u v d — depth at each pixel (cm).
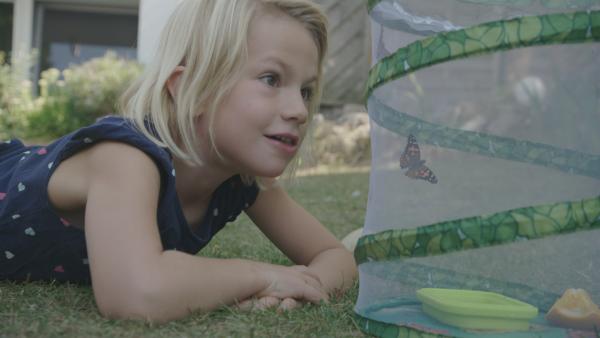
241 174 169
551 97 131
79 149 143
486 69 131
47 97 755
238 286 133
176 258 127
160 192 138
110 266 122
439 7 124
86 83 734
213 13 143
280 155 144
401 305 131
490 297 127
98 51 905
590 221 109
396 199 128
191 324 123
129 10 902
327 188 446
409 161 127
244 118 141
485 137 130
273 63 142
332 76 749
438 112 130
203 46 143
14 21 876
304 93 153
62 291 153
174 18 151
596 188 127
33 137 728
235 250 221
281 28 144
